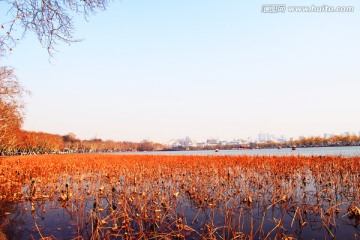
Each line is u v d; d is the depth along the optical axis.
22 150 93.31
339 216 8.36
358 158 21.16
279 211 9.00
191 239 6.64
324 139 166.88
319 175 15.43
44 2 4.70
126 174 16.08
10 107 38.19
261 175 15.88
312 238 6.56
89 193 12.00
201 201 9.87
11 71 30.14
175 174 16.25
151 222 7.78
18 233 7.05
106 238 6.46
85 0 4.92
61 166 23.47
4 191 12.29
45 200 11.07
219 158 28.08
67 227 7.57
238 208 9.40
